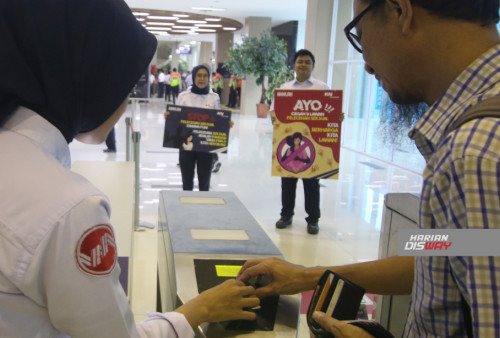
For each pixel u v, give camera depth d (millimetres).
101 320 680
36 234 633
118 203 2180
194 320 873
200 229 1284
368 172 7473
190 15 16984
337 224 4664
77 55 733
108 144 7793
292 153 3947
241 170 6949
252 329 936
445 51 691
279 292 1022
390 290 1046
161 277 1652
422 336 730
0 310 647
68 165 786
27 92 690
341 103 3840
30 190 646
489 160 556
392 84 780
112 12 750
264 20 17141
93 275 655
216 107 4742
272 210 5027
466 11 669
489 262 558
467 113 614
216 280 1020
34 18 693
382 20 740
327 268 1046
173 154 7863
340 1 9945
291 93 3867
